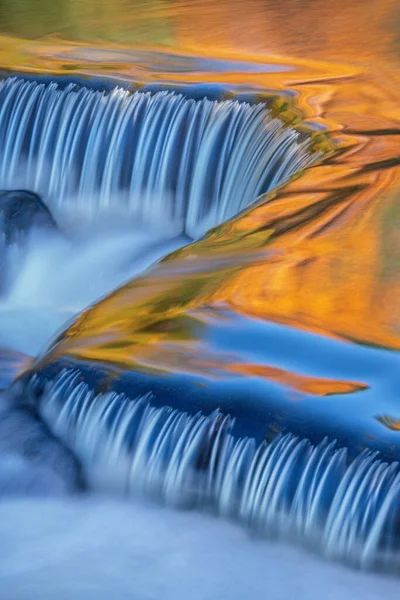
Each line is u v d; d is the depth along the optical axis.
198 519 8.17
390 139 13.72
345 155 13.03
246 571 7.79
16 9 23.09
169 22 21.83
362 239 10.52
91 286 15.47
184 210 16.16
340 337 8.91
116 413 8.44
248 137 15.41
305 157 13.67
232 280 9.85
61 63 18.45
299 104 15.44
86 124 16.88
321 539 7.70
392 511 7.38
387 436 7.62
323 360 8.58
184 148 16.12
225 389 8.20
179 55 19.11
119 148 16.64
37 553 8.22
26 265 15.89
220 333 8.96
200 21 21.80
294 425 7.80
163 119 16.27
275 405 7.98
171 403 8.22
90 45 20.00
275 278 9.83
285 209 11.41
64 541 8.25
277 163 14.40
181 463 8.16
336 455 7.59
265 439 7.83
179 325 9.12
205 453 8.05
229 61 18.56
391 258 10.11
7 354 12.68
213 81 16.86
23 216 16.25
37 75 17.61
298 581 7.59
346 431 7.69
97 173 16.84
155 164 16.34
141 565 8.02
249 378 8.31
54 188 17.25
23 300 15.34
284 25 21.16
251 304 9.41
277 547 7.87
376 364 8.55
